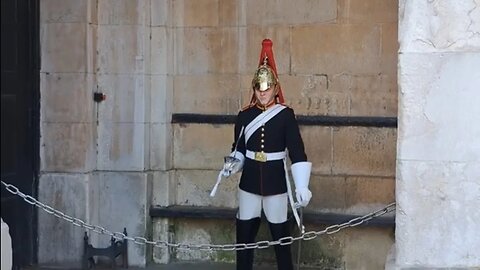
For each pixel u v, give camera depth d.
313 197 11.12
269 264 11.17
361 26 10.98
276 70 10.83
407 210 7.84
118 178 11.21
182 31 11.45
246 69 11.34
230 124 11.37
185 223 11.38
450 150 7.75
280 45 11.21
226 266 11.21
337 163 11.06
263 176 9.79
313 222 10.88
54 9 11.04
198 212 11.19
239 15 11.31
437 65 7.75
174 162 11.51
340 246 10.95
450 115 7.74
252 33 11.30
